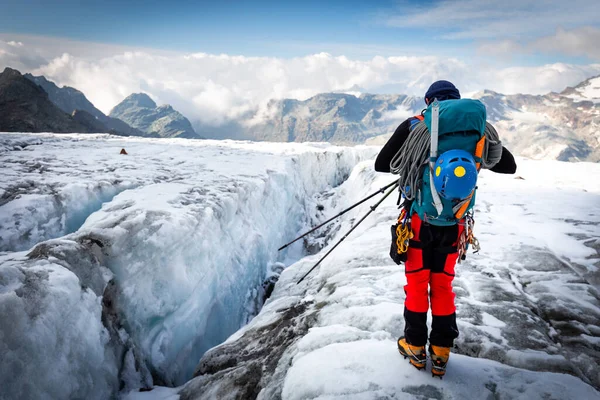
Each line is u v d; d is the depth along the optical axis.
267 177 11.23
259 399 2.95
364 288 4.29
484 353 3.00
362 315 3.58
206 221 6.41
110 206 6.08
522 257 4.87
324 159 20.88
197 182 8.82
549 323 3.46
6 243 5.29
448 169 1.92
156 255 4.96
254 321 5.16
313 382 2.51
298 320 4.21
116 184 7.66
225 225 7.45
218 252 6.72
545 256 4.82
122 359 4.11
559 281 4.17
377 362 2.55
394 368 2.46
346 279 4.72
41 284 3.29
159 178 8.79
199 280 5.79
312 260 6.95
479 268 4.66
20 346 2.81
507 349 2.98
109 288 4.32
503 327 3.30
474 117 2.02
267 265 9.50
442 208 2.04
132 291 4.54
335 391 2.37
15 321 2.86
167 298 4.98
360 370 2.51
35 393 2.82
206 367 4.23
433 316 2.29
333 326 3.43
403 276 4.48
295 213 14.98
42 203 6.10
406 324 2.37
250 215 9.23
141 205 6.09
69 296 3.45
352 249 5.88
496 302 3.76
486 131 2.09
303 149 20.48
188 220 5.80
